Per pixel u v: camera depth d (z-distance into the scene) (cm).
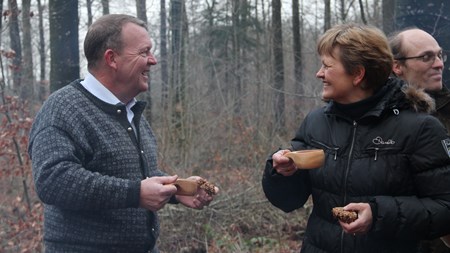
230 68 1125
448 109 290
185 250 648
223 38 1706
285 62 1570
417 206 221
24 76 880
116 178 238
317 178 244
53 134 240
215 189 256
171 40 1087
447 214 221
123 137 256
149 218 265
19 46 970
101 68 259
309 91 1034
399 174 227
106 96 259
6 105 623
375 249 233
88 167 246
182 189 251
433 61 290
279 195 262
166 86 891
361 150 233
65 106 246
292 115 999
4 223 605
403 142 227
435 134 226
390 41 302
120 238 252
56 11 699
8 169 612
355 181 231
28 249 567
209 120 844
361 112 235
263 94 984
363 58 230
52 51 701
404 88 236
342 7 1274
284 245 659
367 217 217
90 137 247
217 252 632
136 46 258
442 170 223
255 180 745
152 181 239
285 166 242
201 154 788
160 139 759
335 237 238
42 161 237
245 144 819
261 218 718
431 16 426
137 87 263
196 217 673
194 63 1020
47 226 256
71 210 248
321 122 252
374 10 1055
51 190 234
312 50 1287
